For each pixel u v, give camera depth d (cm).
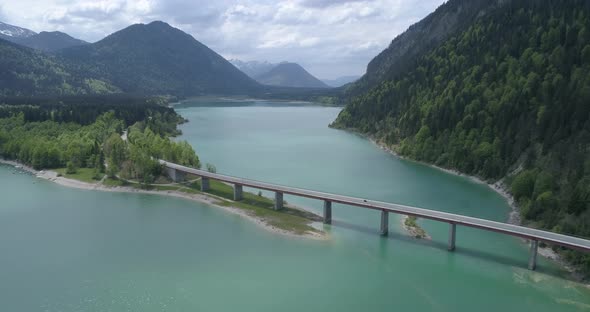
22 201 13950
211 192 14600
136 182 15588
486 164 15912
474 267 9269
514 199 13288
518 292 8294
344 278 8881
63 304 8006
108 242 10688
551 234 9025
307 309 7825
